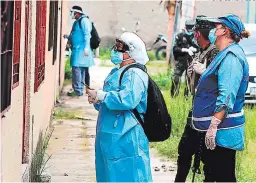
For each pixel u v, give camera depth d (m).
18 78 11.28
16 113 11.10
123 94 11.05
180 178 11.87
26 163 13.72
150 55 52.25
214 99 11.34
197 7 38.72
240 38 11.45
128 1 55.31
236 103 11.34
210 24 11.84
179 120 20.23
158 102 11.38
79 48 29.55
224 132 11.27
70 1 54.81
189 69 13.56
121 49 11.38
